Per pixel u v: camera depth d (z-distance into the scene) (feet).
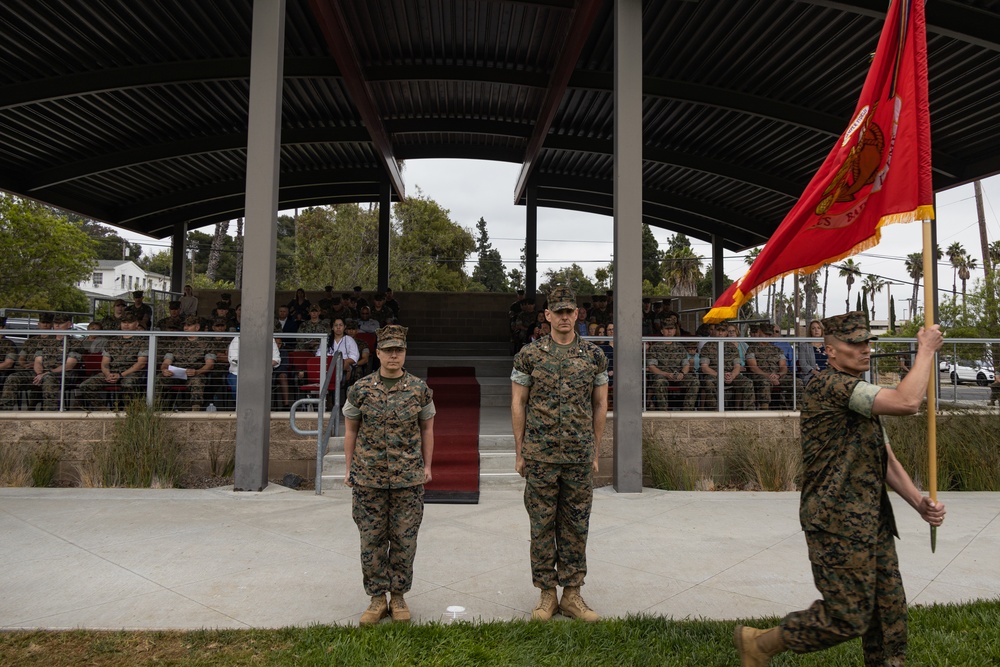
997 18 26.18
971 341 30.81
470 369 43.65
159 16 29.81
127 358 26.48
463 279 151.64
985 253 107.14
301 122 43.75
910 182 10.82
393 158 47.91
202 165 47.42
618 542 17.51
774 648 9.23
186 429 25.14
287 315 40.42
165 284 221.46
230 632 11.43
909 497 9.29
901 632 8.87
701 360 28.35
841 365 9.30
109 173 46.16
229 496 22.20
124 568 14.82
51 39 30.68
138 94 36.37
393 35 33.73
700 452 27.09
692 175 49.83
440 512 20.66
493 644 11.06
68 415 25.00
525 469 12.51
